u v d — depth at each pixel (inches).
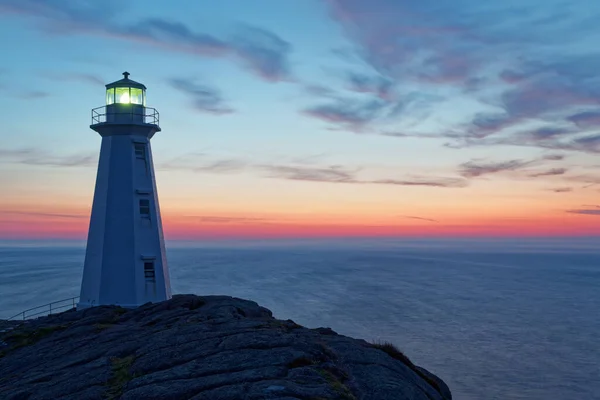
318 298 6471.5
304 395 461.1
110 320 1057.5
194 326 740.0
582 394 2920.8
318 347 584.4
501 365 3474.4
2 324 1312.7
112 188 1481.3
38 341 986.7
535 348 3996.1
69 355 771.4
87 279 1478.8
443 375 3221.0
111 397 536.7
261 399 451.2
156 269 1485.0
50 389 595.8
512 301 6815.9
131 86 1508.4
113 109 1501.0
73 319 1196.5
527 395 2886.3
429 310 5703.7
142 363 605.6
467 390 2947.8
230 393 465.4
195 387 495.5
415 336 4271.7
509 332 4574.3
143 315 1071.0
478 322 5027.1
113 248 1453.0
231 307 967.6
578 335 4512.8
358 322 4798.2
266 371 517.7
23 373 732.0
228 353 577.9
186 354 603.8
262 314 1026.7
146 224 1493.6
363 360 585.6
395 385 512.1
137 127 1498.5
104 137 1529.3
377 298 6658.5
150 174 1530.5
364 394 495.8
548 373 3316.9
